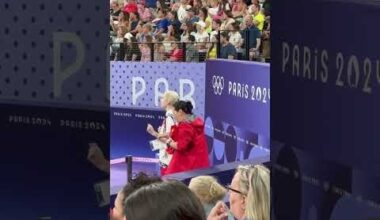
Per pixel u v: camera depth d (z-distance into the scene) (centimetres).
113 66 1209
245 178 557
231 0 1278
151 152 1176
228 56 1095
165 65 1140
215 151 930
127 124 1204
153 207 157
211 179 563
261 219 535
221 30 1150
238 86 855
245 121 838
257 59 1062
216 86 925
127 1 1428
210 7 1310
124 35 1409
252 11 1191
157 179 199
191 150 916
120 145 1216
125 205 162
